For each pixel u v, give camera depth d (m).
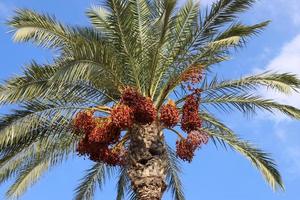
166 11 13.31
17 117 14.25
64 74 12.59
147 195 13.62
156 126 14.19
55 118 14.52
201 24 14.29
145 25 15.00
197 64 14.32
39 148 15.03
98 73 13.55
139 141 14.05
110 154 14.30
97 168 17.52
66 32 14.00
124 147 14.73
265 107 15.19
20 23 13.55
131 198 17.62
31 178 15.73
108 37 14.88
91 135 13.73
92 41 14.30
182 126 13.93
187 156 14.34
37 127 14.87
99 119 14.03
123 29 14.27
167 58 14.62
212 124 15.95
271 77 14.53
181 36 14.62
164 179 13.99
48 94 14.09
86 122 13.88
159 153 14.02
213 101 15.20
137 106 13.44
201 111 15.73
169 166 17.59
